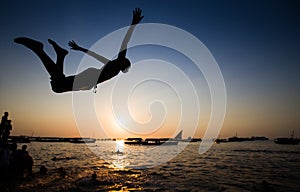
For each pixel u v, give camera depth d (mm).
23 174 16438
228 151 72750
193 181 18797
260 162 36688
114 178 19172
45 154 46125
